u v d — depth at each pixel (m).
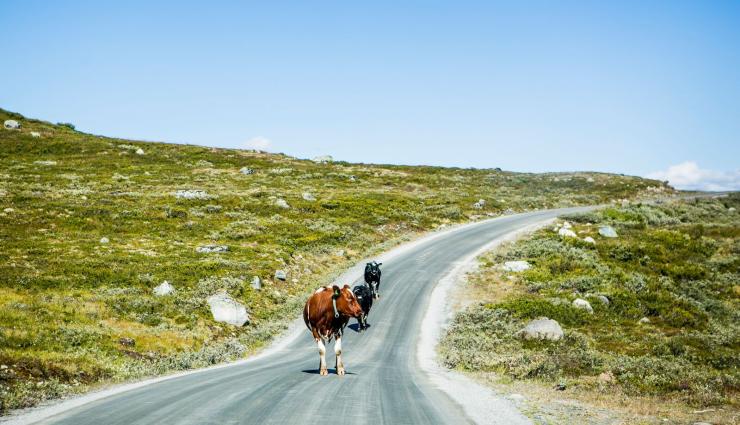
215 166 91.06
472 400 11.61
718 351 23.17
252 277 32.81
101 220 44.94
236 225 48.44
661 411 11.12
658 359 19.39
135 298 25.67
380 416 9.38
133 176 73.56
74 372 14.87
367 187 85.50
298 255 41.69
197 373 16.25
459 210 68.56
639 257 43.31
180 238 42.31
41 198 50.72
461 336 24.70
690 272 39.47
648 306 30.98
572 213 65.50
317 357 20.62
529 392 13.20
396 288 35.84
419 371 17.17
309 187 78.06
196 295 28.08
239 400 10.50
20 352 15.52
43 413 10.05
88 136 105.88
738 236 51.22
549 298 31.77
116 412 9.66
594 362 18.52
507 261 41.91
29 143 88.88
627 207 68.06
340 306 13.55
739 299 34.97
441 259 44.16
